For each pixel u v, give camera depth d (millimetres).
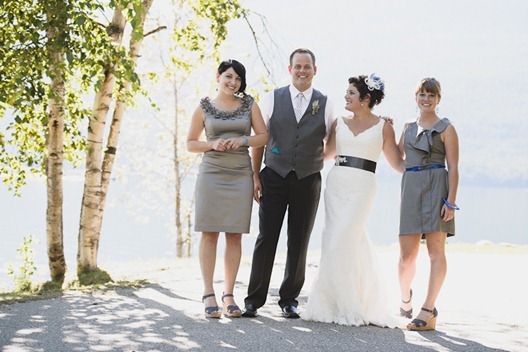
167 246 48375
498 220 89938
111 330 4770
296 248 5461
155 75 10312
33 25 7477
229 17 10242
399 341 4715
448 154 5273
